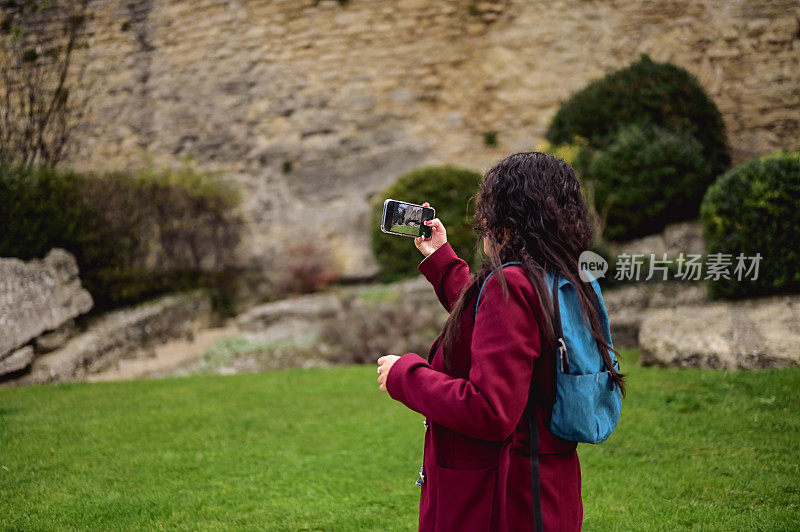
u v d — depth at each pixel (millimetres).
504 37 9398
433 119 9758
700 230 6688
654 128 7129
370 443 3721
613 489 2955
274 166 10297
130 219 7816
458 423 1186
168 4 10484
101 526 2621
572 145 7660
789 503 2689
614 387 1309
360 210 9859
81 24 9570
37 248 6492
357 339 6457
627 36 8727
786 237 5035
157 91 10516
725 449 3330
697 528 2508
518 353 1186
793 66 7871
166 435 3836
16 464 3320
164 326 7617
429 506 1323
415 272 8648
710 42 8242
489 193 1391
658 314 5566
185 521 2691
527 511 1228
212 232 9203
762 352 4602
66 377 5812
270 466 3357
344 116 10055
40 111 8383
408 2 9742
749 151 8047
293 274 9555
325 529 2639
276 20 10188
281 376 5516
